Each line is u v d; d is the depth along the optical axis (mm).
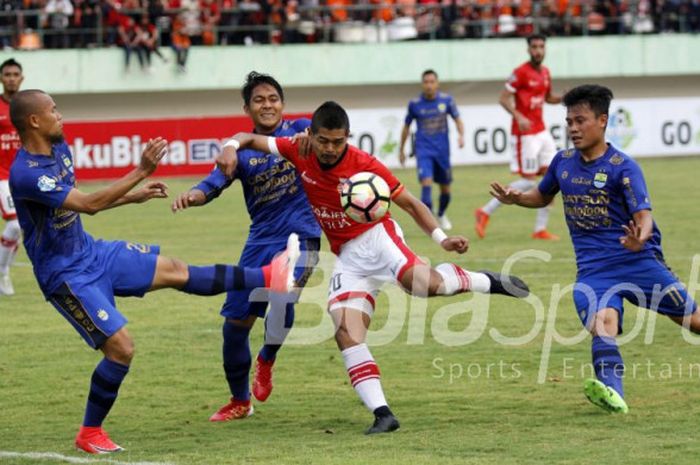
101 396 19203
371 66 87875
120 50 83688
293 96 89062
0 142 36688
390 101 90938
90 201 18828
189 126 72000
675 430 19656
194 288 20281
